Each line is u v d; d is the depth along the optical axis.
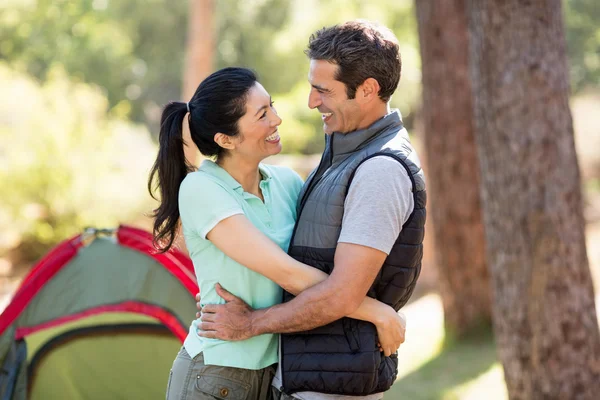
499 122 4.85
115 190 14.89
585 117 19.70
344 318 2.79
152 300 5.11
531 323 4.89
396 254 2.78
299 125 19.23
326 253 2.80
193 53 15.12
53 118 15.12
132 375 5.53
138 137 16.73
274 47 22.44
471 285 8.38
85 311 5.22
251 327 2.83
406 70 17.88
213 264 2.93
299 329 2.76
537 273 4.84
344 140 2.88
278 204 3.08
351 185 2.74
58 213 14.43
